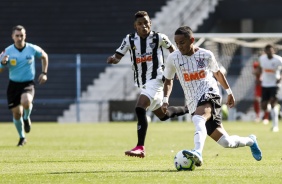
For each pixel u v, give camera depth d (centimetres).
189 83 2809
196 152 2636
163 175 2597
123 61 8881
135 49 3462
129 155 3253
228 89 2847
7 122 8631
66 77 8800
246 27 11112
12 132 6191
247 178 2514
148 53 3459
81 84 8781
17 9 10331
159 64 3475
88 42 9875
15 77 4291
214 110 2759
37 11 10300
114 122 8431
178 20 9912
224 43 9319
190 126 7269
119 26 10000
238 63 9306
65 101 8500
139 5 10194
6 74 8788
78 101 8544
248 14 10200
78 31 10006
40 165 3078
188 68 2798
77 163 3169
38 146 4391
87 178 2541
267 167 2919
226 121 8650
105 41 9850
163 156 3550
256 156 2964
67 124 7875
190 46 2764
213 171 2730
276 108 6259
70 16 10194
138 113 3344
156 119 8519
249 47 9812
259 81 8156
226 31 11162
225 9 10231
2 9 10338
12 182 2453
